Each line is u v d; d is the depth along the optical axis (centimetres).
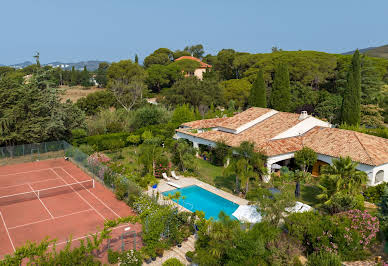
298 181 2672
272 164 3266
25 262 1667
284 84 6172
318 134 3512
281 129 3612
